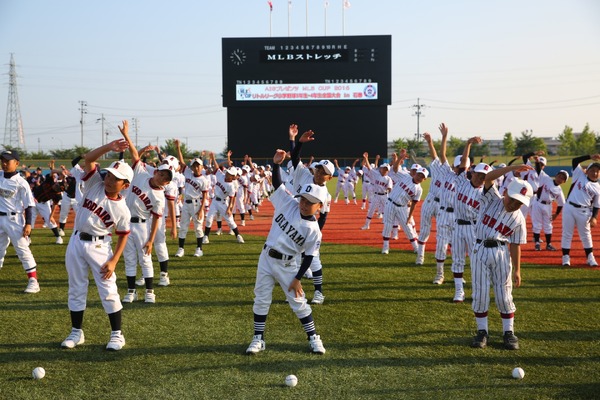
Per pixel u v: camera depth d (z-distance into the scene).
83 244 5.82
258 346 5.77
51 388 4.81
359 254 12.14
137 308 7.53
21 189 8.20
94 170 5.76
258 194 23.98
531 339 6.26
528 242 14.22
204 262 10.97
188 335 6.35
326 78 42.25
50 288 8.58
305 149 43.06
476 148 96.69
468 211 7.74
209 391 4.78
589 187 10.53
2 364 5.38
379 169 16.61
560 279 9.41
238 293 8.41
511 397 4.68
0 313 7.16
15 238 8.20
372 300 8.04
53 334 6.32
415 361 5.55
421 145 87.56
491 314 7.34
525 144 82.81
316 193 5.46
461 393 4.77
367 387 4.89
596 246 13.55
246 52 42.09
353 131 42.69
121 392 4.74
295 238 5.60
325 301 7.98
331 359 5.59
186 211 11.45
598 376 5.16
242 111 42.66
